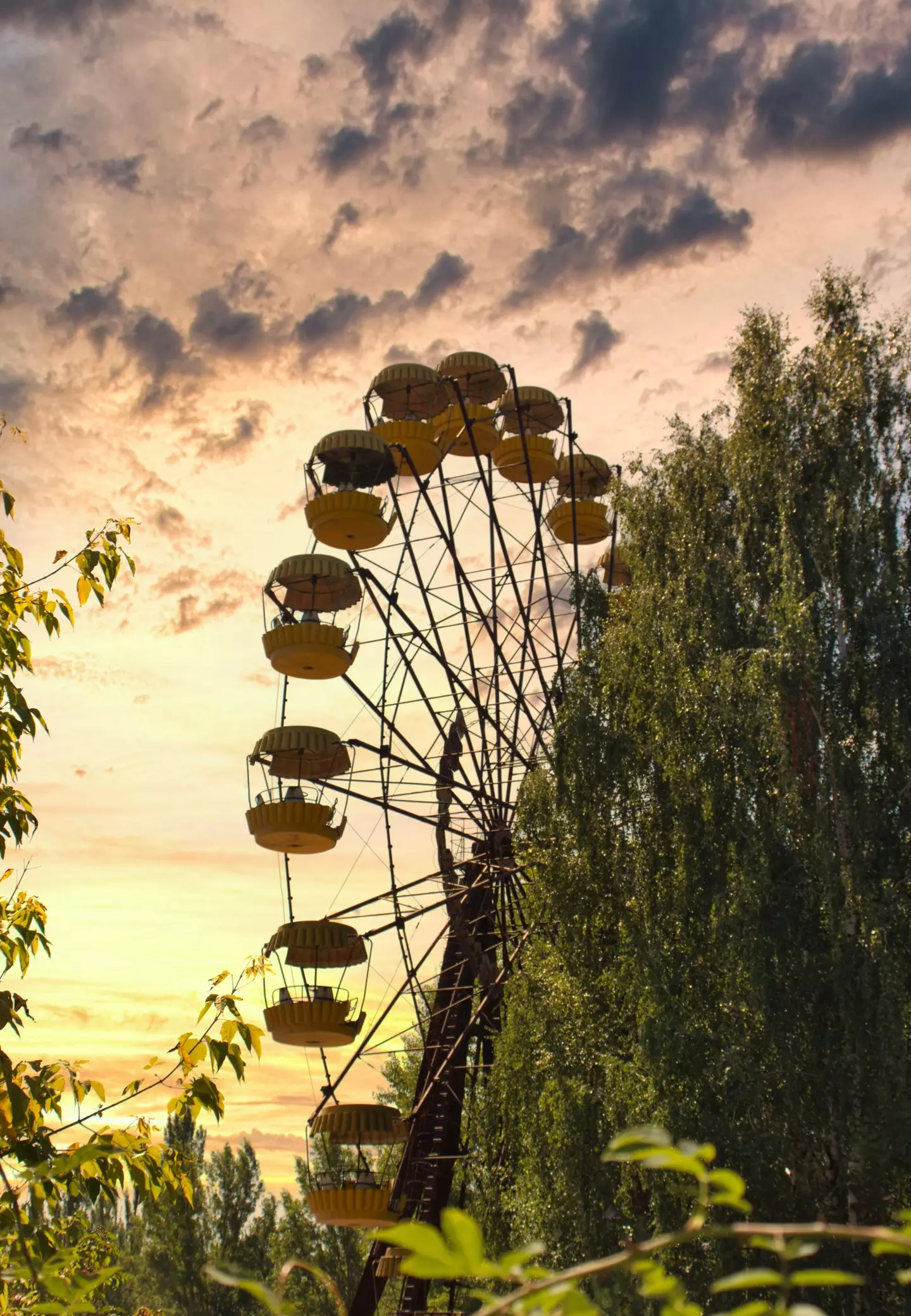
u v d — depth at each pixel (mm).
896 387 25031
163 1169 6164
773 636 23609
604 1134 21688
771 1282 1695
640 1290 1828
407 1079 47719
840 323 26266
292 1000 31203
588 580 31000
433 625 33812
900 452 24578
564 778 25797
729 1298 18594
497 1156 27188
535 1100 23953
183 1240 53500
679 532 26875
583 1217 20969
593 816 25109
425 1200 29594
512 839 28297
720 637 24453
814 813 21719
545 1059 23078
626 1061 22516
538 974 25078
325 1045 32000
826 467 24672
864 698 22625
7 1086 5543
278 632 32312
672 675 24359
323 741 32375
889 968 19672
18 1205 3709
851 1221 18875
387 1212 29438
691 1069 20359
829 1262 18109
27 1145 5398
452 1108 30797
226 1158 56500
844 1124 19641
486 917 32969
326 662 32219
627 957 22797
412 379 35875
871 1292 18188
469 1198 32562
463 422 40219
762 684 22562
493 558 34812
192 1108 6301
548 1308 1699
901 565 23750
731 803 22703
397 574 34062
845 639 23328
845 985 20047
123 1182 5766
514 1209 23984
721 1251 18375
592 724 25875
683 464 27234
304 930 32031
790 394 25594
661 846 23922
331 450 34031
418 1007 32312
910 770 21891
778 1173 19406
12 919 7176
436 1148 30562
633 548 28062
